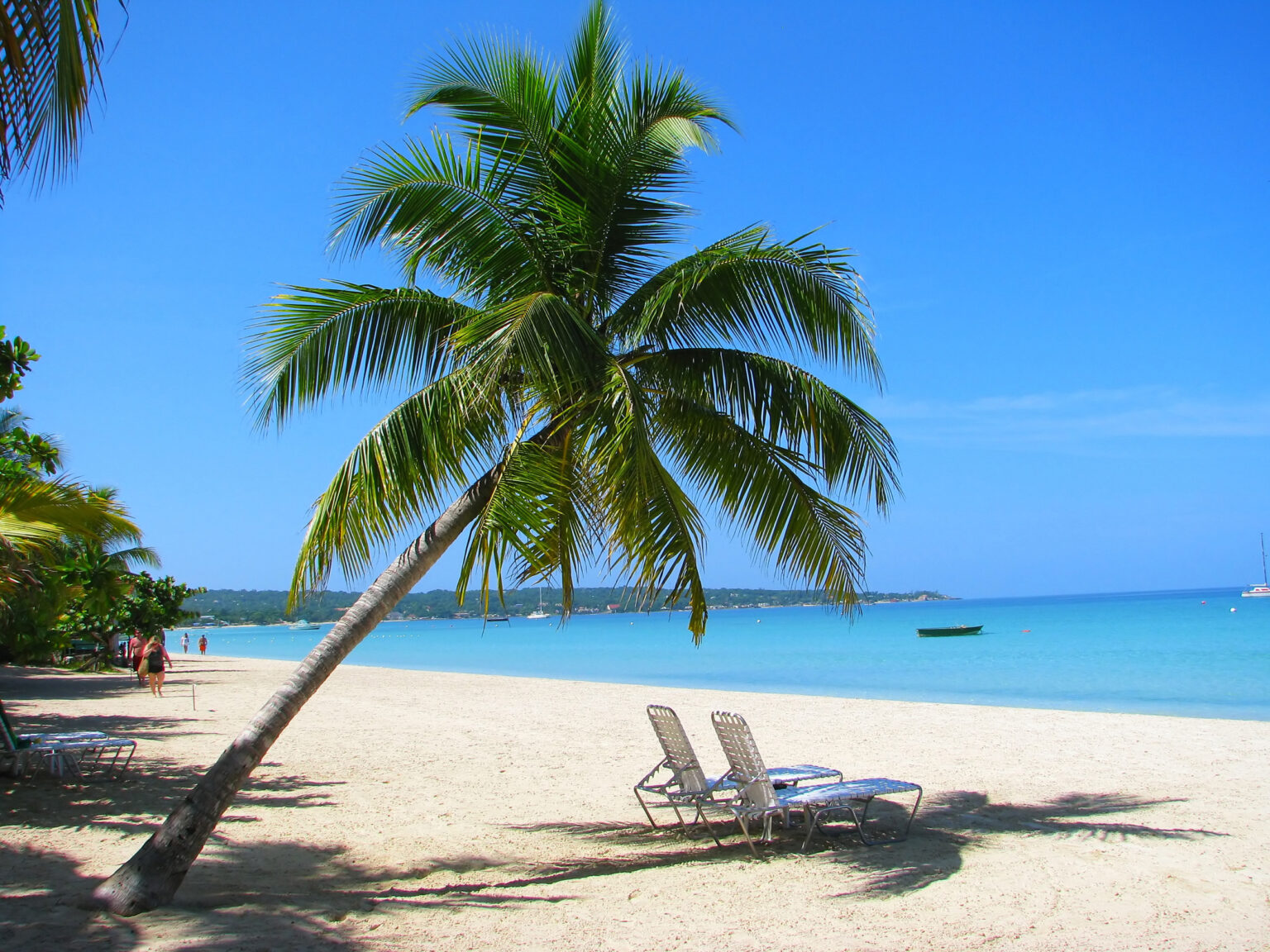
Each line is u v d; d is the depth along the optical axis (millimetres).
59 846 6086
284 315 5508
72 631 29688
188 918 4562
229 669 34250
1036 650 37188
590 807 7762
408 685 22875
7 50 2736
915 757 10039
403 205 5816
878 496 6445
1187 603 127062
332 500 5277
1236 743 10484
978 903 4801
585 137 6012
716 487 6617
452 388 5387
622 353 6344
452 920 4664
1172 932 4312
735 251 5777
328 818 7289
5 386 7953
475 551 5098
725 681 26312
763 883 5289
